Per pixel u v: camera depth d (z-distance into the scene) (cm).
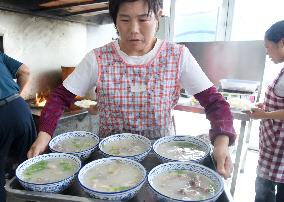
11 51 272
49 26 309
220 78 281
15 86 210
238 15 364
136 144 115
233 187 221
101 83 117
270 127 193
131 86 117
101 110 126
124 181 87
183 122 398
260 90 260
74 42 348
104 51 118
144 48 114
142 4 98
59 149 111
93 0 249
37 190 80
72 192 85
